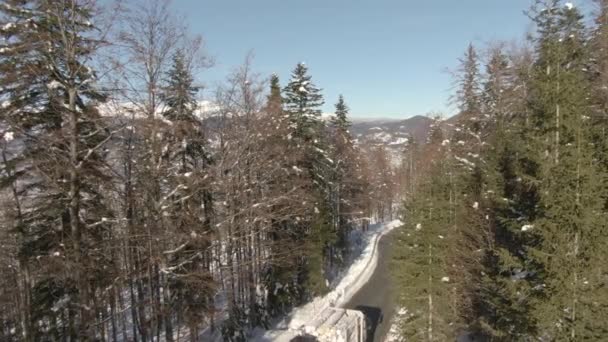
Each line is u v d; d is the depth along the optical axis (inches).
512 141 738.2
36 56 431.2
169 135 554.6
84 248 482.3
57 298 571.2
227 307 919.0
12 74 435.5
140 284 631.2
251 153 818.2
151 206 549.3
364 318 1070.4
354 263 1710.1
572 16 727.1
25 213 557.9
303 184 994.7
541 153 471.2
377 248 1977.1
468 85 948.0
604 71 669.9
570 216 442.9
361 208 2228.1
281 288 1058.1
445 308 776.3
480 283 781.3
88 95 478.3
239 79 769.6
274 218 924.0
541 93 483.8
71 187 457.7
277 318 1058.1
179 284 644.7
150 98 495.8
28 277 621.0
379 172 2829.7
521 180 557.9
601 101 641.0
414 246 805.2
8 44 426.0
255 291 1010.7
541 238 481.1
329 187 1481.3
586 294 443.8
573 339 445.7
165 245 568.7
